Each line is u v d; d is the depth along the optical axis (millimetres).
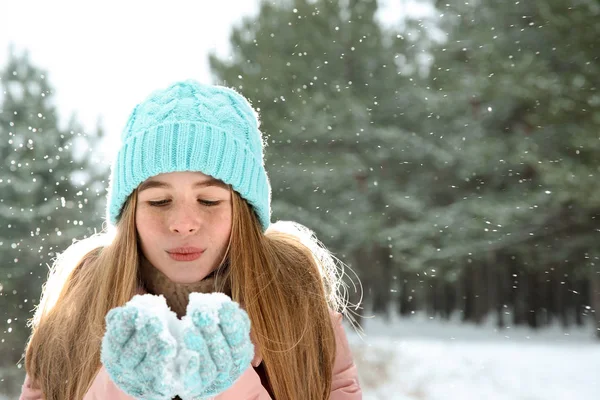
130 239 1835
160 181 1776
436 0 18766
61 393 1906
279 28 19141
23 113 13703
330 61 19016
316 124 17594
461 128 17625
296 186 19031
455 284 22547
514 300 21766
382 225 18531
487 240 16891
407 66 19641
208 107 1875
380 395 7910
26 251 11742
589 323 21266
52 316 2000
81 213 12758
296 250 2074
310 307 1986
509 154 16281
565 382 9516
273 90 17953
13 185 12320
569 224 16188
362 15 19172
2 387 9156
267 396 1727
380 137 18328
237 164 1855
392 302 24641
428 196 18984
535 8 15961
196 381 1381
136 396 1395
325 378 1977
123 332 1375
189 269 1737
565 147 15328
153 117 1837
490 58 15773
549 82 14445
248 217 1897
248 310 1841
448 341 15656
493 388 8789
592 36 13586
